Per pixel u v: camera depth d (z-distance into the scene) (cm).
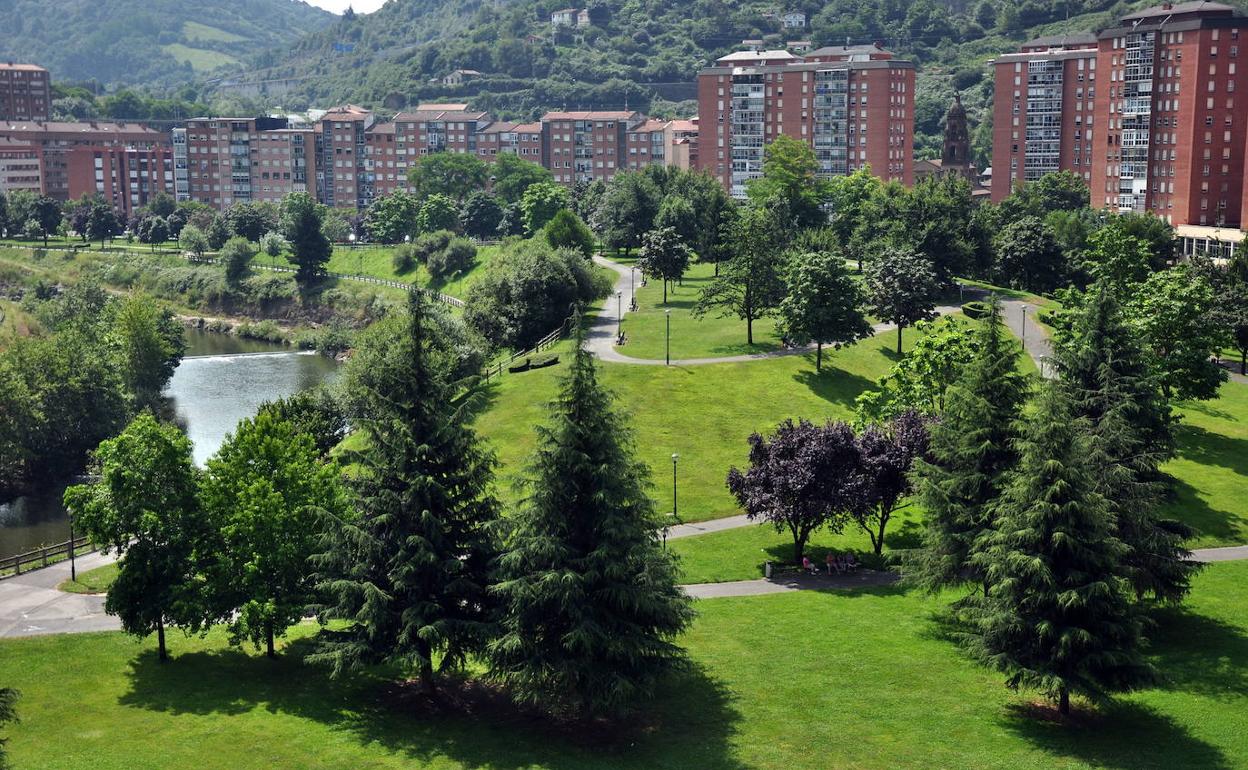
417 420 6141
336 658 5938
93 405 13175
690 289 17350
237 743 5725
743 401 11938
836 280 12744
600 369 6712
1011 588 6047
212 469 6888
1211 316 12431
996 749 5775
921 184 18462
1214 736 5906
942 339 9975
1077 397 7875
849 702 6269
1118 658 5856
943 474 7262
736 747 5762
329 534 6094
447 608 6106
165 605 6556
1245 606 7575
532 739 5828
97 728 5900
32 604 7806
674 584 6588
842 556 8625
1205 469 10319
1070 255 17975
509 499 9294
